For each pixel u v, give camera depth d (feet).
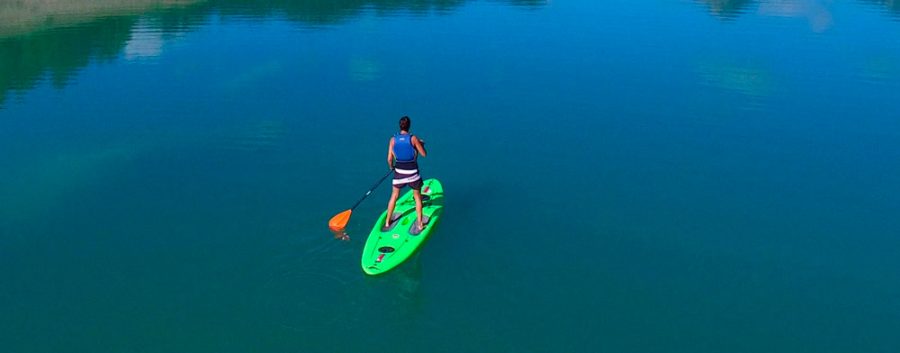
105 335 25.71
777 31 77.00
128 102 53.72
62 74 61.16
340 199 36.70
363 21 83.76
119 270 29.89
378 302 27.61
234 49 70.44
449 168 41.91
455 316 27.20
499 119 50.29
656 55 67.72
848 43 71.61
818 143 45.39
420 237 31.63
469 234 33.60
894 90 56.39
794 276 30.17
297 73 61.93
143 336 25.64
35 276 29.43
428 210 34.42
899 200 37.11
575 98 54.95
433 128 48.44
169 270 29.86
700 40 73.41
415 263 30.68
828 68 62.95
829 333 26.43
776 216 35.45
